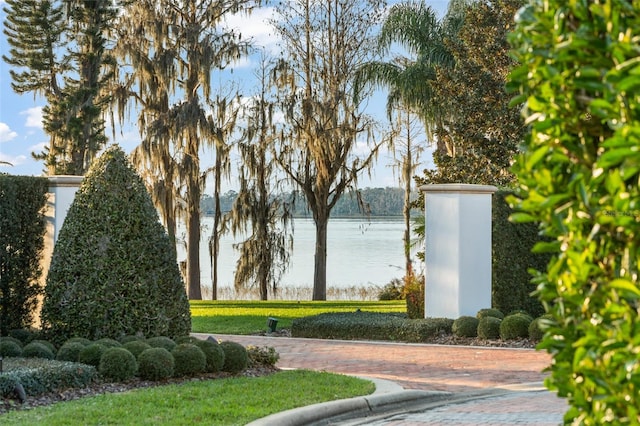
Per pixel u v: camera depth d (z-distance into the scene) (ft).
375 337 54.60
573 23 9.61
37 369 31.63
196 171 100.83
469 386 36.96
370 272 152.76
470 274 56.24
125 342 39.14
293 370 39.11
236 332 60.70
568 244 9.25
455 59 94.63
